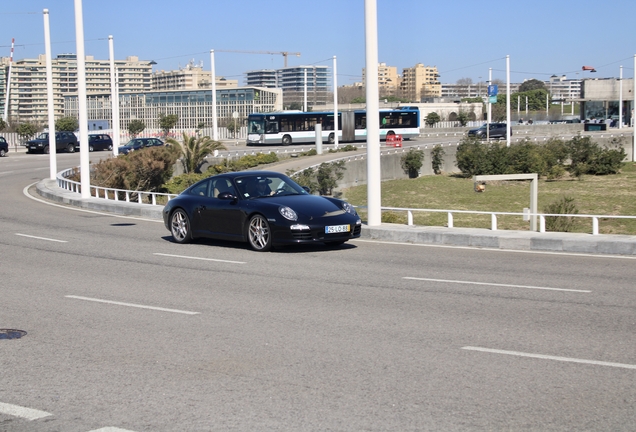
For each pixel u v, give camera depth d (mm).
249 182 13898
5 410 5188
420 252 13023
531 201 18000
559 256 12445
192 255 12891
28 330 7578
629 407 5074
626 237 13234
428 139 72688
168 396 5434
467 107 152000
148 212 19672
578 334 7125
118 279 10594
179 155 38375
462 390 5469
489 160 46531
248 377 5863
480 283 9984
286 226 12602
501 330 7324
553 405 5121
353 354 6500
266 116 63781
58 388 5664
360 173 44031
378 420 4879
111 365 6258
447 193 39812
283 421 4887
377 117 15094
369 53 14914
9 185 31375
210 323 7789
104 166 30219
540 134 78125
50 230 16828
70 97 163250
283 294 9344
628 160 57219
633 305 8453
